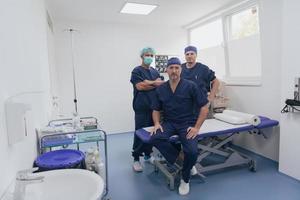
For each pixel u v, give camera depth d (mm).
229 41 3863
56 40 4277
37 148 1911
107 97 4703
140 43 4824
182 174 2373
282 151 2709
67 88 4422
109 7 3658
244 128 2691
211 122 2969
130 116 4895
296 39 2438
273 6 2965
